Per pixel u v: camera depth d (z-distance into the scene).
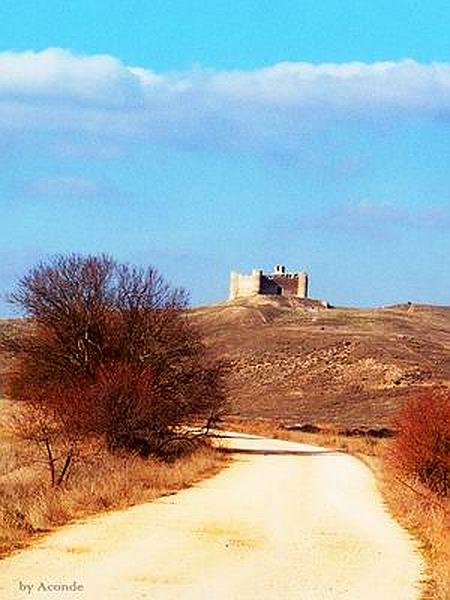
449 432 78.69
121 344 126.19
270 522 62.41
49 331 127.94
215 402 128.62
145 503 69.38
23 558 44.25
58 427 89.56
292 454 134.38
